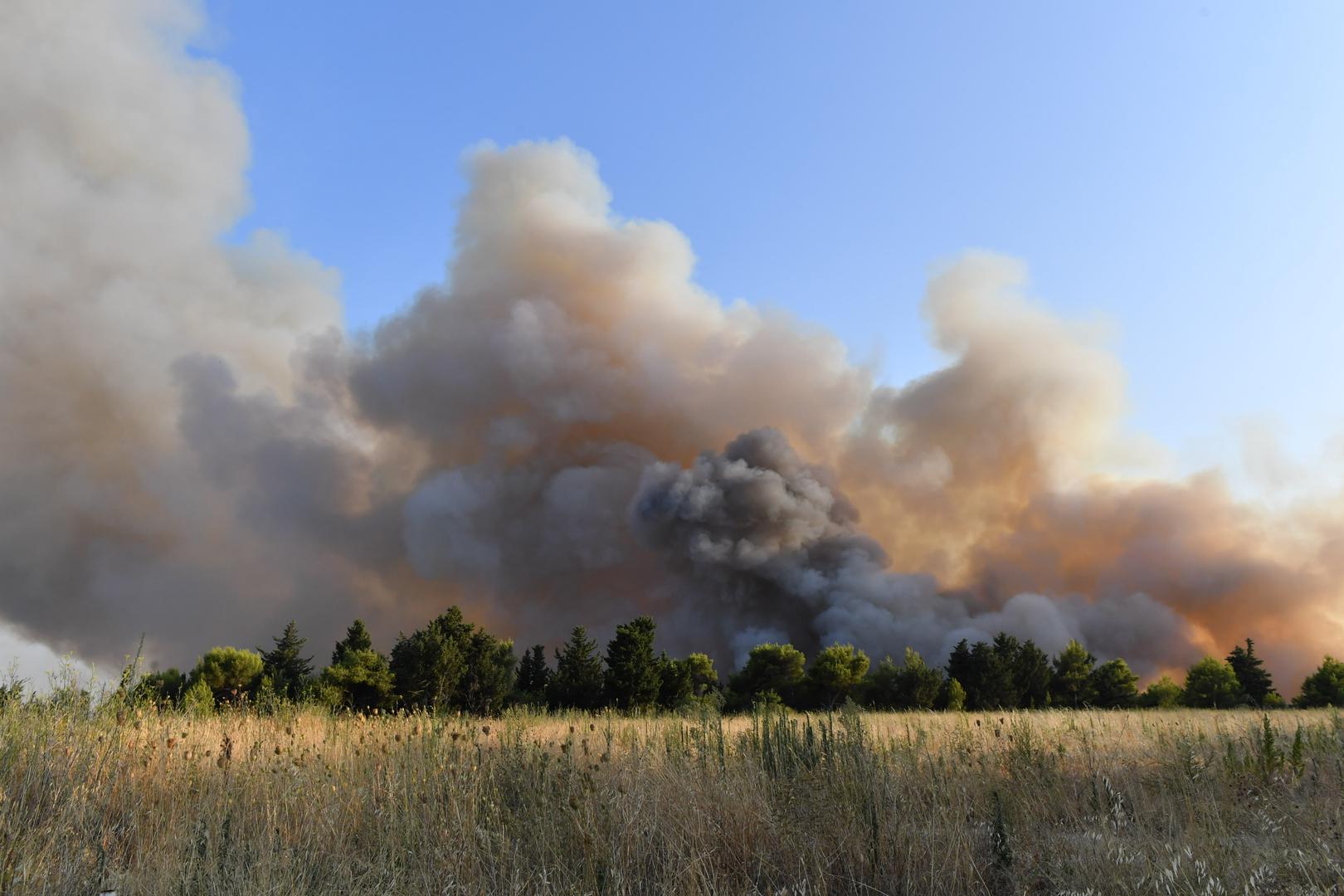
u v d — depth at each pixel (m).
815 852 4.57
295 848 4.59
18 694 6.04
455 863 4.54
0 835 4.08
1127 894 3.96
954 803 5.39
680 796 5.43
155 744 6.20
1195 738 7.97
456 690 30.56
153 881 4.05
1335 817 4.98
